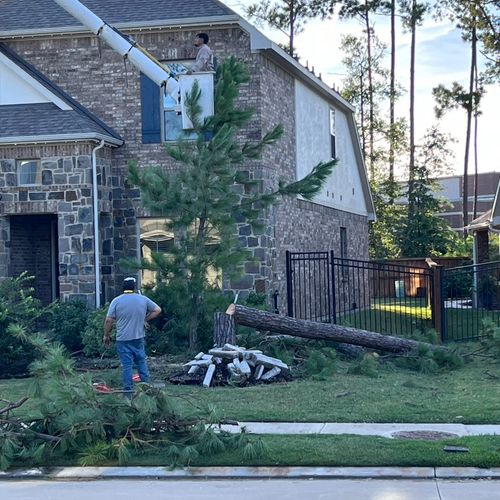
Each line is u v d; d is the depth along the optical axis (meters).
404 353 16.19
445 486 8.45
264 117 20.33
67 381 9.88
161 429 9.98
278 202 16.53
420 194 45.06
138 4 21.06
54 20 21.25
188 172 15.89
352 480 8.77
